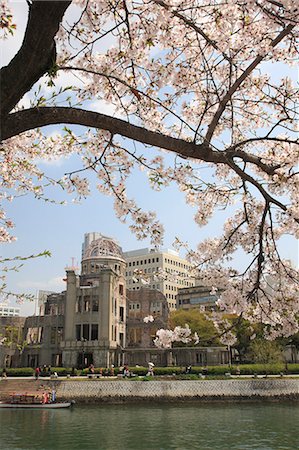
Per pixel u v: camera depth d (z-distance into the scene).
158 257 103.25
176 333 10.27
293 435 23.53
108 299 62.88
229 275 9.62
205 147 5.59
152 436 23.83
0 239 9.88
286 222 8.28
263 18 6.03
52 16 4.03
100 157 7.16
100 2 5.88
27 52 4.20
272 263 8.42
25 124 4.62
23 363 66.06
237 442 22.05
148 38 6.27
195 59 7.75
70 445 21.41
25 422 28.52
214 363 60.66
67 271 65.75
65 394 40.66
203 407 36.50
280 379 42.00
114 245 76.25
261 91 7.98
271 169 6.24
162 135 5.38
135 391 40.44
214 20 6.26
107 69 7.09
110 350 61.34
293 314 8.59
